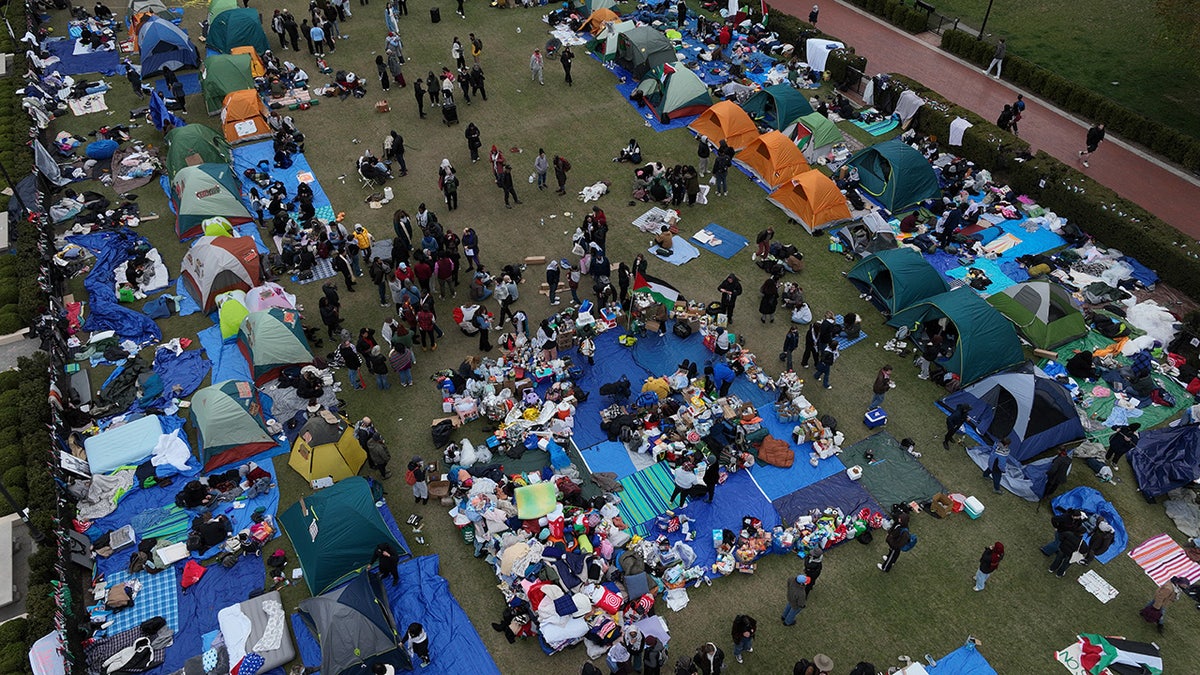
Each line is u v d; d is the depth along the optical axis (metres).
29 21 47.72
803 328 28.62
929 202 34.03
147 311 28.88
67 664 18.27
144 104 41.19
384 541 20.67
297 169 36.50
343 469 23.00
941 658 19.50
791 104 38.09
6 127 37.12
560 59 44.81
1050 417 23.53
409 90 42.59
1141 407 25.61
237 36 43.59
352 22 49.44
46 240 31.31
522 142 38.59
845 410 25.75
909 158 33.53
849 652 19.58
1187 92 41.22
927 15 47.53
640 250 32.12
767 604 20.56
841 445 24.50
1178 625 20.22
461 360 27.31
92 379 26.58
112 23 48.50
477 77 40.56
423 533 22.11
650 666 18.06
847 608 20.50
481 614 20.28
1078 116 40.25
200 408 23.78
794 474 23.69
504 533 21.55
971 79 43.47
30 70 42.94
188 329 28.52
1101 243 32.03
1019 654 19.61
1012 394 24.08
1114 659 18.97
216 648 19.19
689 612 20.31
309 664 19.12
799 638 19.83
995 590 20.94
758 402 25.83
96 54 45.69
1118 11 48.50
